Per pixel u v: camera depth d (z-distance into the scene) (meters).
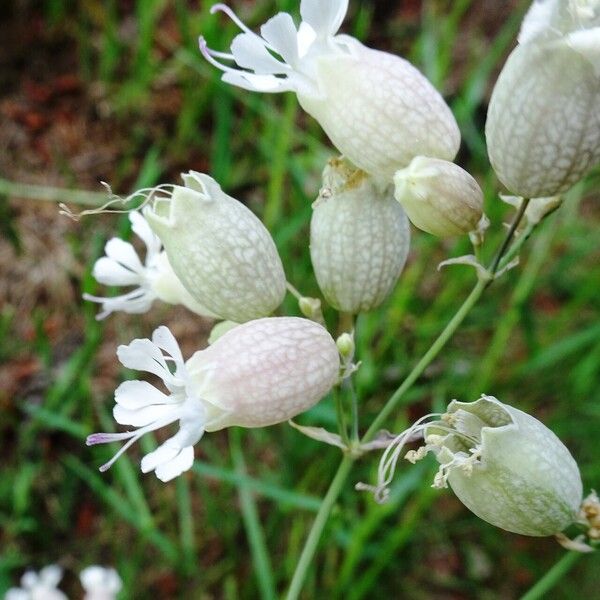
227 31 0.18
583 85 0.07
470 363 0.18
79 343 0.18
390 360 0.18
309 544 0.09
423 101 0.08
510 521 0.08
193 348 0.18
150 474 0.17
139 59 0.19
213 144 0.20
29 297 0.18
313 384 0.08
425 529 0.17
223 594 0.17
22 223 0.19
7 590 0.16
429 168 0.08
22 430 0.17
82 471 0.16
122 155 0.19
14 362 0.18
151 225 0.09
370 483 0.15
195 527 0.17
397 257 0.09
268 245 0.09
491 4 0.22
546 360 0.16
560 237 0.18
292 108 0.16
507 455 0.08
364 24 0.18
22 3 0.20
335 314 0.16
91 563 0.17
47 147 0.19
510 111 0.08
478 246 0.09
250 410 0.08
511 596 0.17
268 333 0.08
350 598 0.15
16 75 0.20
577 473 0.08
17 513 0.16
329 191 0.09
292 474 0.16
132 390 0.08
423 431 0.08
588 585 0.17
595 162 0.08
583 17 0.07
